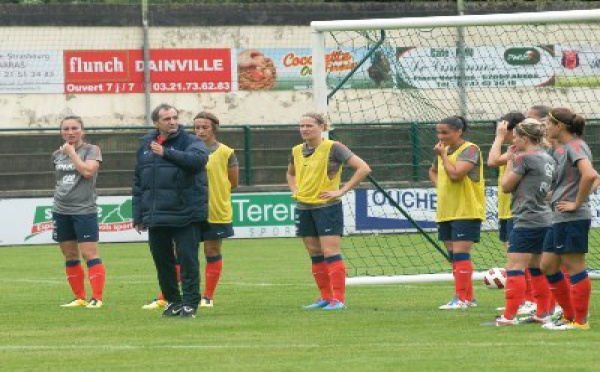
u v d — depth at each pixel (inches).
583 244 1074.1
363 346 1005.8
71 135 1366.9
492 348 981.8
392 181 2696.9
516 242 1136.2
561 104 2802.7
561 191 1069.8
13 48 3233.3
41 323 1221.7
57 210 1389.0
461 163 1296.8
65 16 3250.5
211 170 1371.8
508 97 2807.6
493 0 3326.8
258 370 880.9
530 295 1300.4
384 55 2341.3
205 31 3331.7
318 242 1354.6
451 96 2760.8
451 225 1326.3
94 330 1149.7
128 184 2812.5
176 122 1216.2
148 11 3294.8
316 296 1510.8
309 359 933.8
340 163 1333.7
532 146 1123.3
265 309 1343.5
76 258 1409.9
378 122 2738.7
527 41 2805.1
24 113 3238.2
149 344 1037.2
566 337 1046.4
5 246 2645.2
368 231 2650.1
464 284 1322.6
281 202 2785.4
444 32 2834.6
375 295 1514.5
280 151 2837.1
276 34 3366.1
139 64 3284.9
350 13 3353.8
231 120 3351.4
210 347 1010.1
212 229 1374.3
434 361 914.7
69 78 3260.3
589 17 1429.6
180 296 1280.8
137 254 2365.9
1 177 2773.1
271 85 3371.1
